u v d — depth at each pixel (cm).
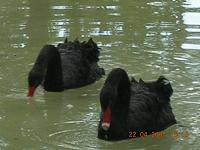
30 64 1127
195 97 968
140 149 804
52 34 1273
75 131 859
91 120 902
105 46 1203
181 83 1024
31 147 803
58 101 991
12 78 1066
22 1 1565
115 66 1110
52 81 1031
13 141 824
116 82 788
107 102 763
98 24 1329
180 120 892
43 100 993
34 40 1245
